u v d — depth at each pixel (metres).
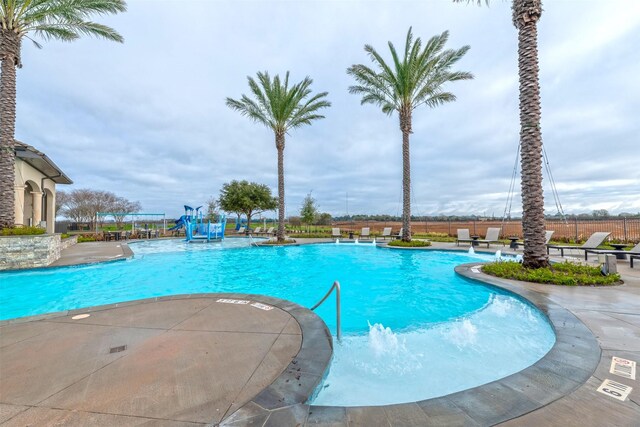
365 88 16.05
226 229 33.16
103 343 3.27
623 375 2.46
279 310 4.50
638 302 4.69
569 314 4.07
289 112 18.20
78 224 30.42
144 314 4.32
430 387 2.97
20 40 10.07
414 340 4.12
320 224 31.59
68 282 8.28
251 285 8.29
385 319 5.14
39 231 9.85
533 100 7.17
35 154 12.61
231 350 3.06
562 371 2.53
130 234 23.14
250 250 15.78
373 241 18.83
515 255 11.16
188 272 10.12
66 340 3.35
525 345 3.85
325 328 3.73
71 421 1.93
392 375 3.19
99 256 11.27
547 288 5.70
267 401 2.15
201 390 2.30
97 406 2.10
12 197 9.61
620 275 6.93
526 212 7.27
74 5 10.25
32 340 3.36
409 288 7.45
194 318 4.13
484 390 2.28
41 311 5.95
